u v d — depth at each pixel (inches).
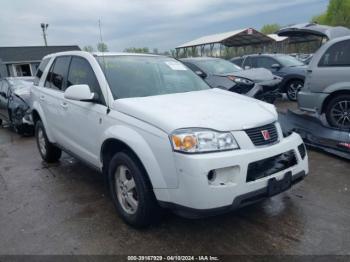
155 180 112.0
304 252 110.1
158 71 166.1
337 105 253.0
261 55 477.7
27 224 137.6
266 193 112.8
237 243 117.3
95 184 178.9
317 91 261.3
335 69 248.2
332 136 204.7
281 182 116.2
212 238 121.0
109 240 122.4
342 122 252.8
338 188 158.2
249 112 122.8
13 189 178.2
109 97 138.4
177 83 164.2
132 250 115.8
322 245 113.5
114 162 131.5
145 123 117.0
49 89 196.1
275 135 122.5
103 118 136.6
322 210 137.6
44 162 225.0
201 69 361.4
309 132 218.8
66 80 177.6
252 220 132.0
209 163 102.7
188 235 123.5
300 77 411.5
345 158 192.9
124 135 121.9
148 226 128.7
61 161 223.9
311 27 305.7
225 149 107.3
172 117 112.9
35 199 162.9
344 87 244.2
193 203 103.9
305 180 169.0
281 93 413.7
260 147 113.4
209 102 133.3
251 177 110.5
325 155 205.6
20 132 322.3
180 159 104.6
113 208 148.2
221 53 1037.2
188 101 133.6
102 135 136.6
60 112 175.8
